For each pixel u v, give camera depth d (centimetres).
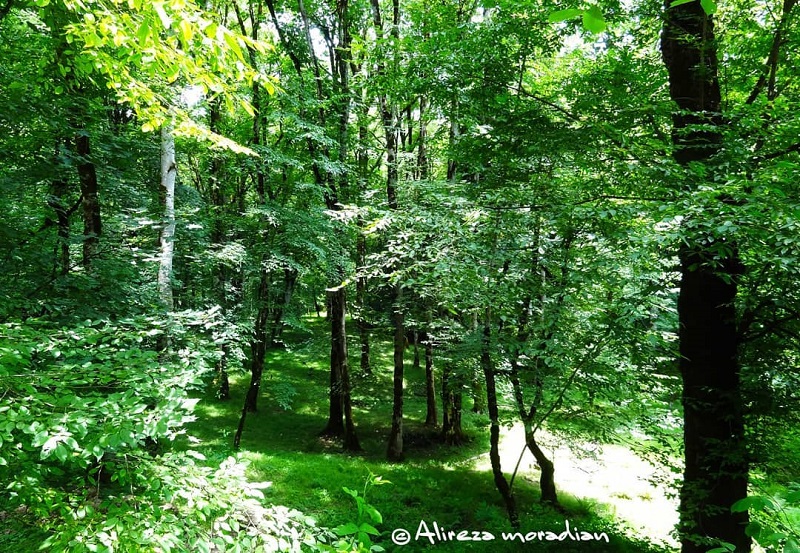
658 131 532
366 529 177
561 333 687
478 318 909
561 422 781
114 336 342
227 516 275
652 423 728
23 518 305
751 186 370
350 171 1136
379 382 1662
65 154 598
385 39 792
